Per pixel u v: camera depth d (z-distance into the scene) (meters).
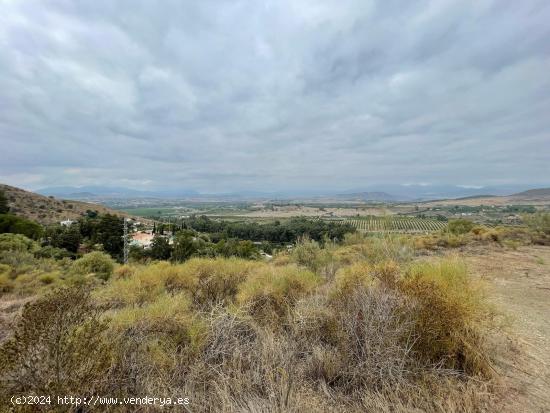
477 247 12.04
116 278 9.53
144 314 3.95
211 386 2.79
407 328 3.10
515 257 9.84
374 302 3.40
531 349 3.56
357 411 2.51
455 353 3.07
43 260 16.16
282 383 2.66
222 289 5.89
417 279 3.63
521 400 2.63
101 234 41.72
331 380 2.94
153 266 8.15
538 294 5.83
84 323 2.62
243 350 3.29
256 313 4.32
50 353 2.20
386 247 6.43
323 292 5.17
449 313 3.12
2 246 17.23
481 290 3.81
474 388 2.69
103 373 2.35
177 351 3.42
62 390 2.05
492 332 3.72
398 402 2.52
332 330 3.58
